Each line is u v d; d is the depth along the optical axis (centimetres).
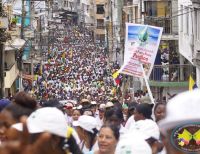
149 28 3419
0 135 958
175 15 6462
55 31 19838
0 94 5872
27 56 9050
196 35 5141
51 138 670
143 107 1559
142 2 7681
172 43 7088
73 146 862
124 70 3406
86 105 2459
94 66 14812
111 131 1115
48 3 15062
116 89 8119
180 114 532
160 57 7000
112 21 13000
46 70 12838
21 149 568
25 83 8425
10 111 980
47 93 8238
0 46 5834
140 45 3406
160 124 557
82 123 1368
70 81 11588
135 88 8044
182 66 6612
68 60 15925
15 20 6912
